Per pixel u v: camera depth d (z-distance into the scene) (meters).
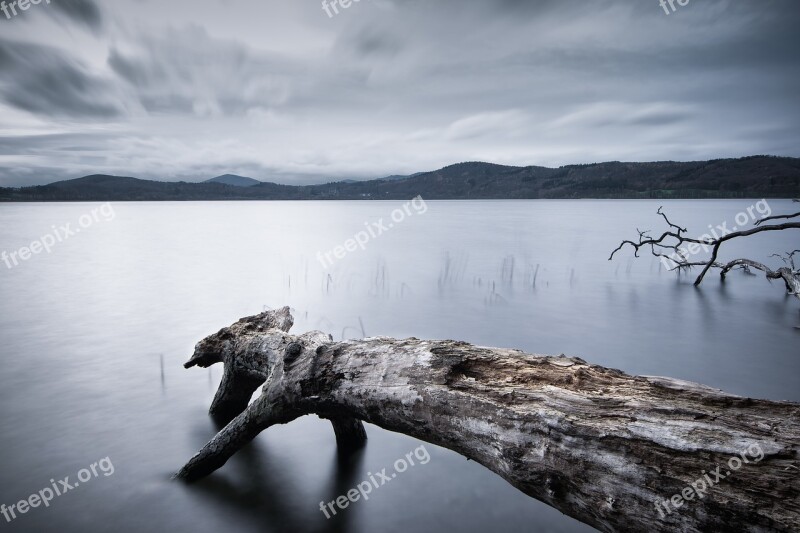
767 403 2.62
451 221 70.94
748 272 22.61
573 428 2.80
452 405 3.41
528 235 44.94
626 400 2.90
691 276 22.14
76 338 11.36
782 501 2.11
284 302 15.81
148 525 4.40
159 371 8.82
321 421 6.59
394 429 3.99
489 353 3.80
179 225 64.06
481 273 22.28
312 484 5.09
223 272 22.42
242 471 5.32
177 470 5.33
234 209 154.00
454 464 5.52
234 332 6.53
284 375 4.57
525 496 4.88
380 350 4.15
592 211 107.19
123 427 6.44
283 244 36.56
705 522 2.28
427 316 14.05
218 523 4.45
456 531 4.37
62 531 4.29
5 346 10.66
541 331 12.60
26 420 6.61
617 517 2.58
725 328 13.02
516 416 3.05
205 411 6.96
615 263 25.88
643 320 13.84
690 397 2.87
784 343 11.58
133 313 14.27
